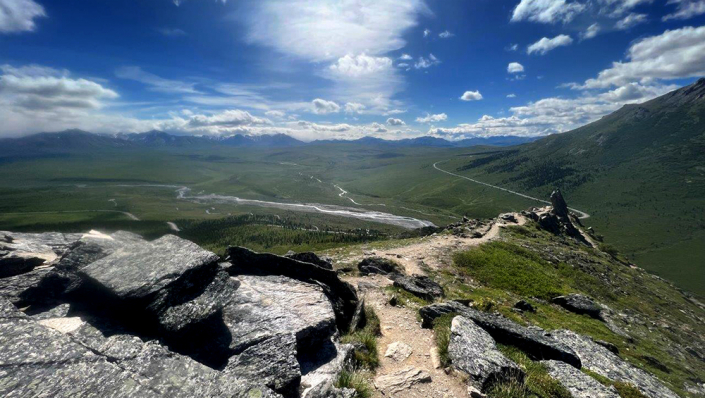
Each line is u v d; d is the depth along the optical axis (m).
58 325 8.64
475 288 34.66
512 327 15.57
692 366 31.20
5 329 7.15
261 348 9.46
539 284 41.56
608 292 51.66
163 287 9.70
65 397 5.79
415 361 13.07
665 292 67.94
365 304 19.50
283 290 13.55
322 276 16.72
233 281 11.45
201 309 9.81
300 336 10.76
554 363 13.31
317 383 9.42
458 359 12.23
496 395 10.52
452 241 57.16
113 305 9.49
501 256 49.62
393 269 32.12
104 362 6.85
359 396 9.95
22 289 9.85
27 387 5.84
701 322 54.41
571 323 30.52
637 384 15.38
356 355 12.31
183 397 6.24
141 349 7.72
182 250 11.68
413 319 17.98
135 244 12.70
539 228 85.44
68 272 10.77
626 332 34.41
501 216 93.19
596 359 17.50
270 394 6.73
